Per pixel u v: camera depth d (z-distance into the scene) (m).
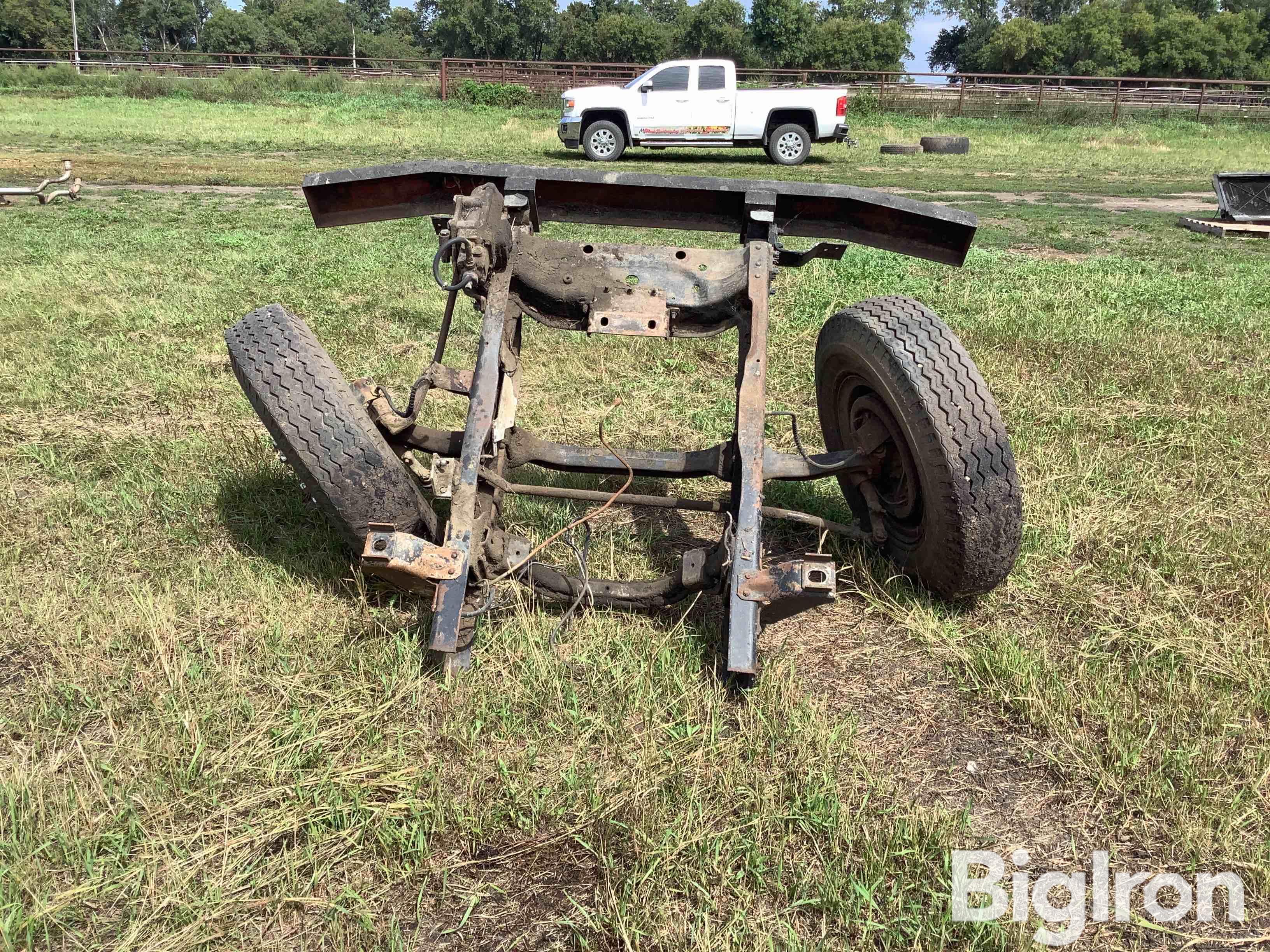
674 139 20.14
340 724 2.81
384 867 2.39
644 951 2.20
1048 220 12.91
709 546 4.04
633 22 89.31
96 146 19.36
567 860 2.44
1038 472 4.61
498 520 3.50
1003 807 2.67
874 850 2.43
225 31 106.50
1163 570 3.79
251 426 5.03
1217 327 7.21
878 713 3.04
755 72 31.56
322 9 110.69
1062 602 3.64
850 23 84.31
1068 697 3.01
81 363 5.90
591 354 6.47
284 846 2.40
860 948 2.24
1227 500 4.44
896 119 29.77
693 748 2.78
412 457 3.97
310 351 3.26
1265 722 2.99
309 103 31.78
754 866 2.39
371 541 2.94
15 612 3.38
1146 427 5.16
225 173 15.78
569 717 2.88
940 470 3.19
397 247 9.86
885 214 3.66
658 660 3.12
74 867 2.36
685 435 5.13
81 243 9.52
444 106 30.50
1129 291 8.27
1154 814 2.62
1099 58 83.88
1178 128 29.22
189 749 2.70
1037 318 7.25
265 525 4.00
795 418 3.70
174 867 2.36
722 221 3.84
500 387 3.60
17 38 88.56
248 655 3.15
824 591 2.83
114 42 116.56
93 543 3.85
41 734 2.79
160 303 7.30
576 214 3.88
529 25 97.81
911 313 3.47
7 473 4.44
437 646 2.83
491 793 2.60
